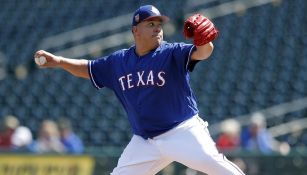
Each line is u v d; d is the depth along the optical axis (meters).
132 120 17.73
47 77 53.62
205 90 48.66
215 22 57.84
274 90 47.75
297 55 52.00
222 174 16.81
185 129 17.06
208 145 16.92
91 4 63.81
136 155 17.56
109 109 48.41
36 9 64.81
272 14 57.72
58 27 61.22
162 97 17.06
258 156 30.53
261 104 45.97
